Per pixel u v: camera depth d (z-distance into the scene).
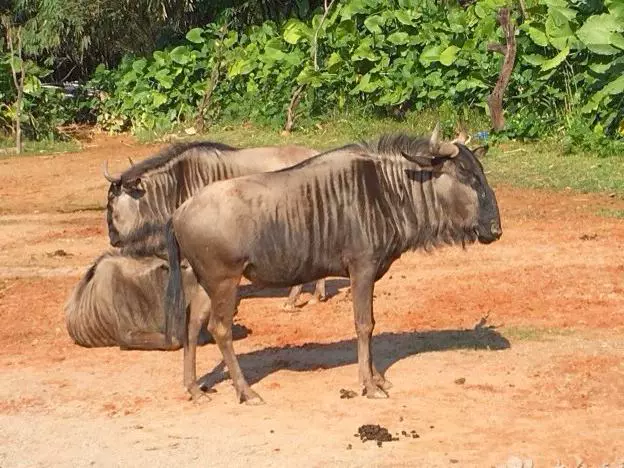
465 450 7.52
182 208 8.70
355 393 8.80
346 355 10.02
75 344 10.98
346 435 7.89
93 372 9.91
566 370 9.22
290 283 8.78
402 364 9.56
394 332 10.77
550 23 22.06
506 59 21.98
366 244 8.70
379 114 26.06
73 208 19.56
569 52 22.22
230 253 8.54
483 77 23.64
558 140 21.53
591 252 13.90
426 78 24.70
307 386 9.11
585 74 21.52
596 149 20.44
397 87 25.25
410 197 8.80
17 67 29.39
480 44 23.78
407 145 8.85
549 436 7.76
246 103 28.42
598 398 8.56
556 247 14.23
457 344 10.17
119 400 9.02
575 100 22.00
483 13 24.14
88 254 15.36
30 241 16.41
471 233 8.84
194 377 8.95
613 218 15.94
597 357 9.56
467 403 8.50
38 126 29.52
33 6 33.03
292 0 32.00
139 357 10.41
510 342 10.16
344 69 26.31
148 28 33.94
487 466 7.23
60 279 13.89
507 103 23.38
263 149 11.55
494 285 12.42
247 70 28.30
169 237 8.79
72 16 31.55
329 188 8.68
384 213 8.73
